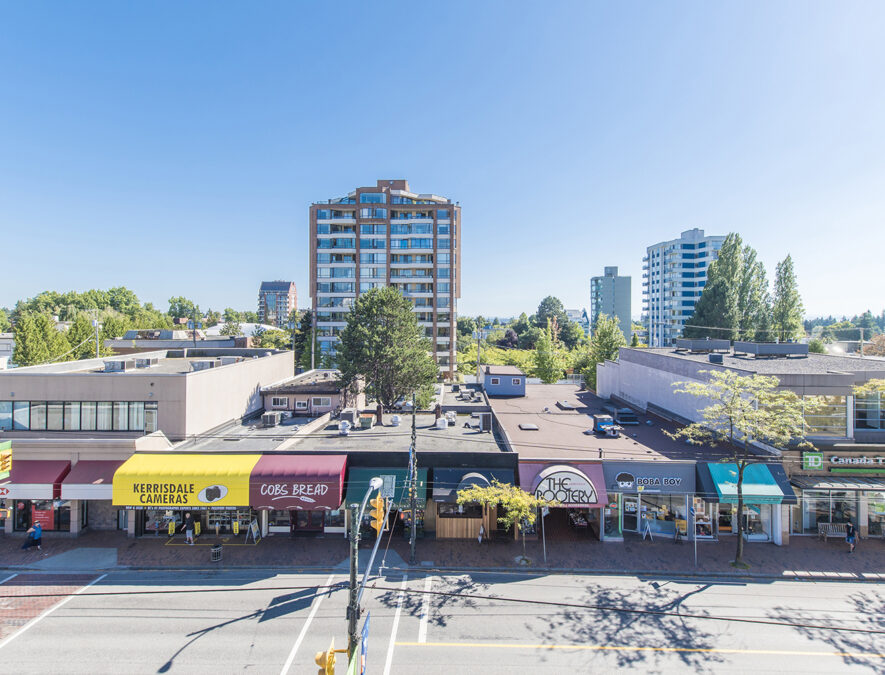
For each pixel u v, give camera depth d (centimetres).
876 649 1822
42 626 1928
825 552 2667
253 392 4041
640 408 4353
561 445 3122
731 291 7362
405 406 4450
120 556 2583
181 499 2634
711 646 1839
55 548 2684
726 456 2841
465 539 2839
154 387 2988
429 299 8869
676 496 2892
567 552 2672
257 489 2647
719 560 2575
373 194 9069
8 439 2778
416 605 2120
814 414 2858
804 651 1809
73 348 5950
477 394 5141
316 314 8875
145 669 1670
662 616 2050
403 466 2866
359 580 2333
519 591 2248
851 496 2858
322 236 8944
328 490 2653
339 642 1836
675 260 13700
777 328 7156
